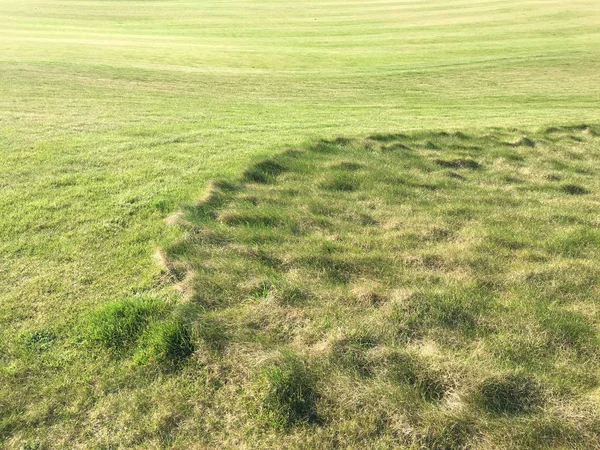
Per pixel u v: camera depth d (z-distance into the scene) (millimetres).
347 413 3352
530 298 4742
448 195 7652
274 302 4484
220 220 6223
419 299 4543
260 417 3363
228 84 20547
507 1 55938
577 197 7770
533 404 3453
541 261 5555
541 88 21094
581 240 6066
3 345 3959
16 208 6320
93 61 23500
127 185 7293
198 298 4523
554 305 4645
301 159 8922
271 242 5695
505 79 23141
